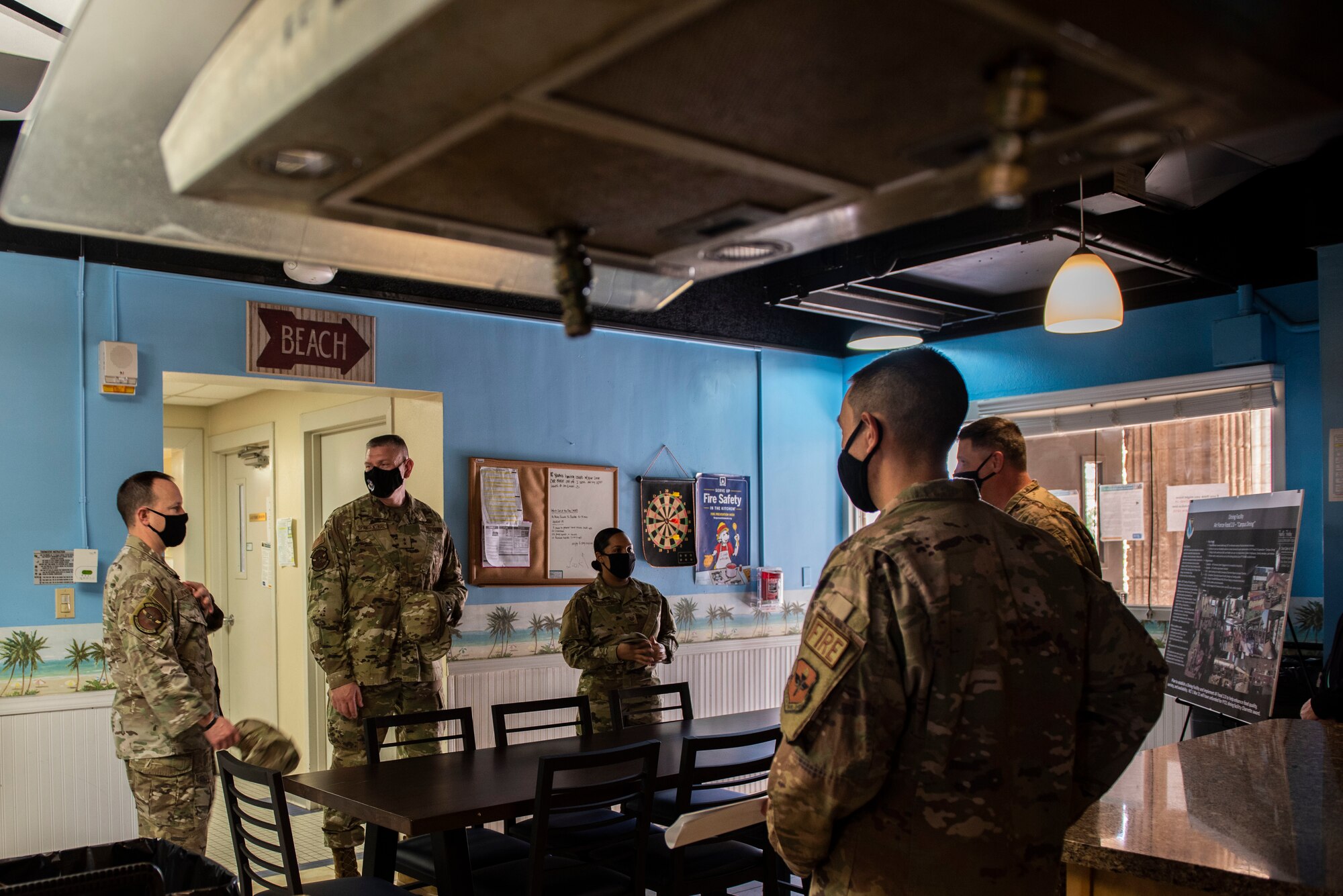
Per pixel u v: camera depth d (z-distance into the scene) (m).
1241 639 3.88
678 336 5.76
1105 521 5.39
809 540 6.49
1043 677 1.32
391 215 0.90
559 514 5.20
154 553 3.10
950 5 0.52
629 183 0.81
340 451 5.67
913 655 1.25
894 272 4.79
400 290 4.64
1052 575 1.38
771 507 6.27
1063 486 5.58
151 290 4.01
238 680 6.55
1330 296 4.03
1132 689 1.40
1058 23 0.54
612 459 5.51
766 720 3.92
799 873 1.38
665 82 0.61
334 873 4.02
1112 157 0.76
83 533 3.78
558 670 5.15
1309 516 4.57
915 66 0.60
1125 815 1.60
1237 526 4.11
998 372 5.90
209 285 4.14
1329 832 1.49
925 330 5.86
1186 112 0.67
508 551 4.98
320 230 1.00
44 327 3.76
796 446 6.46
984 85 0.63
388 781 2.81
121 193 0.90
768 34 0.55
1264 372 4.70
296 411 5.87
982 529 1.36
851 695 1.25
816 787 1.25
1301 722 2.58
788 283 5.12
